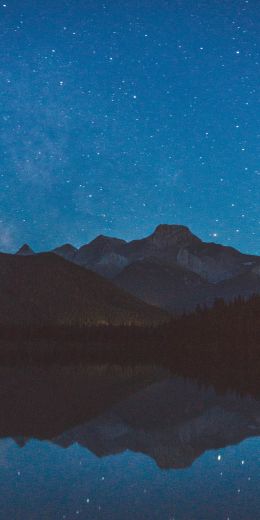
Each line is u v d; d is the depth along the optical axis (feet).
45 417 124.88
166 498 66.74
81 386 196.44
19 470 80.18
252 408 139.95
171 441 100.63
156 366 314.55
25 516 59.52
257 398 161.07
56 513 60.59
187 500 65.82
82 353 426.10
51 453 90.84
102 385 200.75
